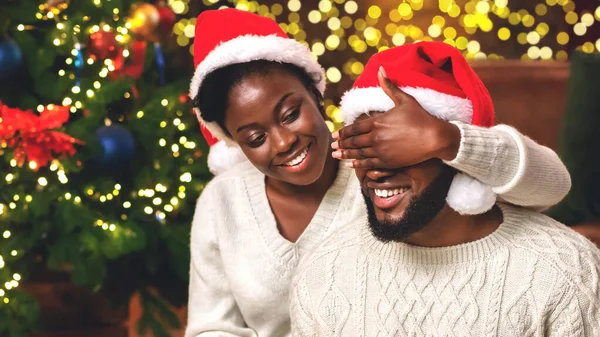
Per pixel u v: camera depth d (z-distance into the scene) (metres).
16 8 2.44
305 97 1.47
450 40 5.03
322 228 1.57
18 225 2.47
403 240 1.22
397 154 1.14
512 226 1.25
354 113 1.26
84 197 2.50
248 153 1.47
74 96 2.45
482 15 4.92
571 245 1.23
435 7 5.05
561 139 2.79
